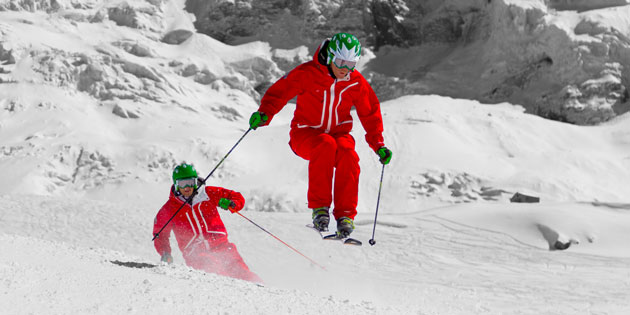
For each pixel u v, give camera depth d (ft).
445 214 44.78
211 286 10.60
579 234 39.55
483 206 45.83
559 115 126.21
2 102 124.16
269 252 35.14
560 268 32.81
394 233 40.70
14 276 8.61
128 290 8.74
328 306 9.80
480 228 41.16
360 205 88.48
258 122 13.02
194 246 17.52
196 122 123.95
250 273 17.48
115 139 117.29
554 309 18.85
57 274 9.41
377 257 34.60
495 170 97.50
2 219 42.57
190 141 110.11
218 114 132.98
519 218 42.27
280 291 11.32
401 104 126.31
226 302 8.73
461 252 36.40
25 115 121.39
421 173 95.25
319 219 12.75
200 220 17.54
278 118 132.05
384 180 94.22
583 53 128.26
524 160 102.37
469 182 92.48
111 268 12.14
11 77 131.34
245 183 98.48
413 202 88.99
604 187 93.76
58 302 7.47
